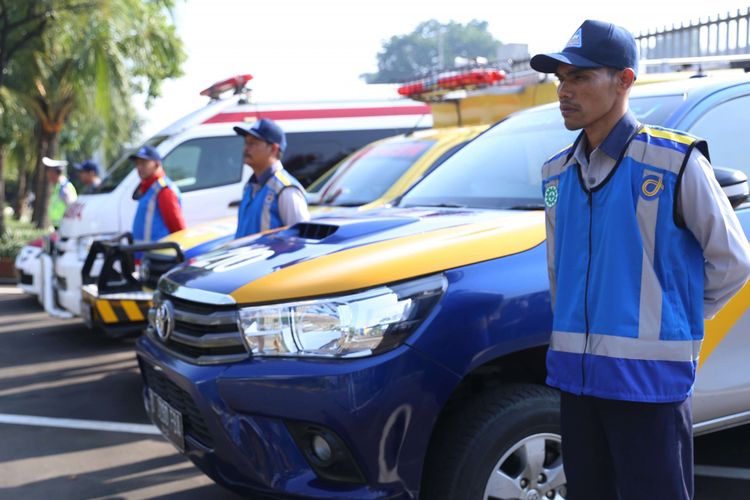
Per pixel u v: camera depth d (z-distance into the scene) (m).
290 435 2.70
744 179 2.73
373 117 9.66
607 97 2.18
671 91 3.61
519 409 2.83
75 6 12.07
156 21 13.83
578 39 2.17
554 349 2.31
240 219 5.00
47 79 14.61
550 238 2.45
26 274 8.59
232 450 2.78
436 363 2.70
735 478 3.96
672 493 2.18
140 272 5.79
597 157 2.24
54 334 7.55
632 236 2.15
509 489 2.85
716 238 2.14
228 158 9.13
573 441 2.31
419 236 3.06
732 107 3.54
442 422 2.83
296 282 2.83
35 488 3.99
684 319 2.16
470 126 7.73
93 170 11.13
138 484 4.04
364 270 2.78
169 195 6.53
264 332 2.80
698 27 8.55
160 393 3.34
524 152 3.93
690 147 2.12
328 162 9.41
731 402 3.32
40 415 5.17
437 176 4.25
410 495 2.69
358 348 2.68
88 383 5.91
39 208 18.02
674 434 2.17
